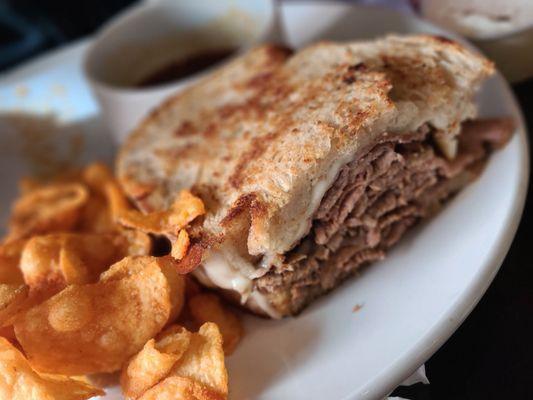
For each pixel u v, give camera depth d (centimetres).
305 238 19
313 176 18
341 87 20
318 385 17
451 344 18
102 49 31
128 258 19
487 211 19
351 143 18
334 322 19
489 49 24
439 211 20
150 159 23
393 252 20
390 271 19
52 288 19
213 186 20
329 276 20
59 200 27
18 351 17
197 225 19
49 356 18
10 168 33
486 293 19
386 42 22
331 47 23
